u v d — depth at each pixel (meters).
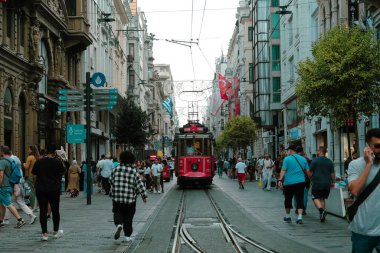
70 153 35.69
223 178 52.41
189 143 32.75
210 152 32.81
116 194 10.57
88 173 20.53
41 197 11.10
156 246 10.25
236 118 58.59
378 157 5.25
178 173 32.66
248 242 10.54
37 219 15.18
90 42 36.75
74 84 37.12
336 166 30.12
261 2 54.94
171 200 22.92
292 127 43.91
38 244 10.54
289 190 13.73
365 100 19.11
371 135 5.24
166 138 101.94
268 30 53.62
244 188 31.38
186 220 14.88
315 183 13.64
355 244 5.31
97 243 10.63
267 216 15.49
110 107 20.70
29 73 27.52
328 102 19.38
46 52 30.95
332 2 30.67
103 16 47.75
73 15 35.34
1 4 23.67
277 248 9.69
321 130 34.06
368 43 19.14
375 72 18.92
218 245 10.35
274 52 52.22
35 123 28.14
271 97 52.12
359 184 5.16
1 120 23.53
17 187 13.30
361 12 25.25
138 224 13.98
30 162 16.81
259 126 54.66
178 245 10.34
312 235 11.38
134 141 46.78
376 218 5.16
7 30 25.12
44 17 29.45
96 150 44.78
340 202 14.38
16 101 25.62
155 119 109.06
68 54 35.78
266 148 61.78
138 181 10.70
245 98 80.12
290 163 13.67
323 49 19.62
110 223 14.12
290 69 43.78
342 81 18.91
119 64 59.06
